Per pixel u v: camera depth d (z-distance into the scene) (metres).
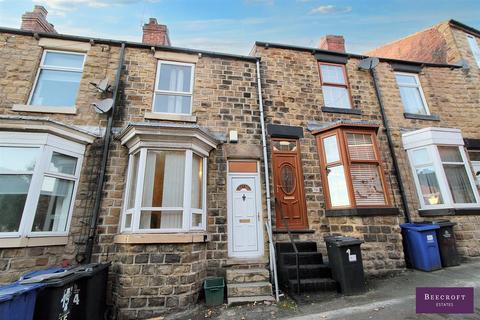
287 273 5.29
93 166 5.95
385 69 9.02
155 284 4.79
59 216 5.38
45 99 6.52
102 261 5.27
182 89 7.27
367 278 5.66
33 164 5.11
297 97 7.77
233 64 7.76
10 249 4.58
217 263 5.71
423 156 7.66
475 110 9.14
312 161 7.11
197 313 4.51
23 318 2.89
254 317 4.15
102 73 6.87
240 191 6.54
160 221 5.34
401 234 6.53
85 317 3.93
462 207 7.03
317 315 3.99
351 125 6.86
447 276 5.38
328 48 9.48
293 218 6.56
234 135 6.79
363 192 6.57
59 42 6.94
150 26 8.29
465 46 10.19
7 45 6.62
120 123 6.45
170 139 5.76
